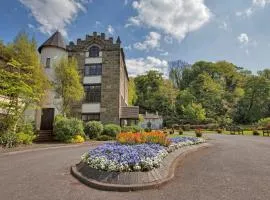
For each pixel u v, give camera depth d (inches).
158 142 479.2
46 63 1139.3
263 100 2370.8
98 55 1238.3
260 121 1883.6
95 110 1182.9
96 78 1216.2
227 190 265.6
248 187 276.4
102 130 975.0
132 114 1243.2
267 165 398.6
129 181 279.4
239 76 3088.1
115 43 1243.8
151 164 309.1
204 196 246.1
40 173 340.2
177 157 463.5
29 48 802.8
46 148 650.2
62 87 1022.4
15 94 697.0
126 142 470.6
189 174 339.6
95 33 1261.1
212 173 345.1
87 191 261.0
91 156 343.6
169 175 322.3
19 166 388.5
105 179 285.6
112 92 1190.9
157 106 2696.9
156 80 2945.4
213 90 2573.8
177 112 2598.4
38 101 811.4
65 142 821.2
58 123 856.9
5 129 676.7
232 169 370.3
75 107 1191.6
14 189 261.6
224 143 778.2
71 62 1086.4
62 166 391.2
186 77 3398.1
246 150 587.2
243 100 2506.2
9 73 684.1
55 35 1198.9
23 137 680.4
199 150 598.9
